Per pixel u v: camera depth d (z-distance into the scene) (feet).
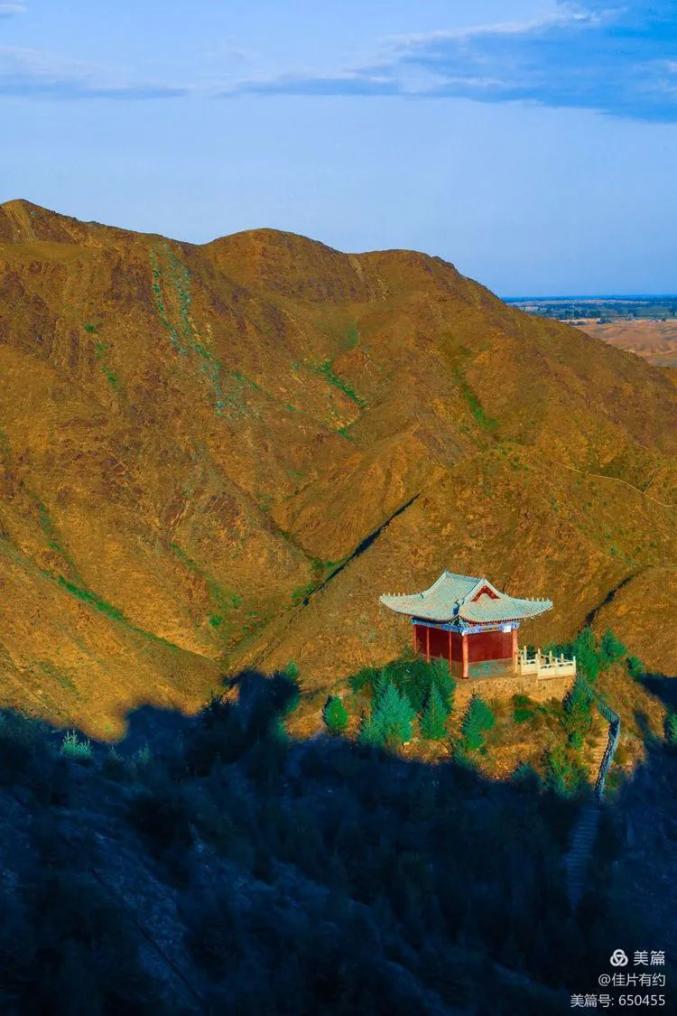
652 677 266.98
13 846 132.46
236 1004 122.21
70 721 259.80
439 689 225.35
